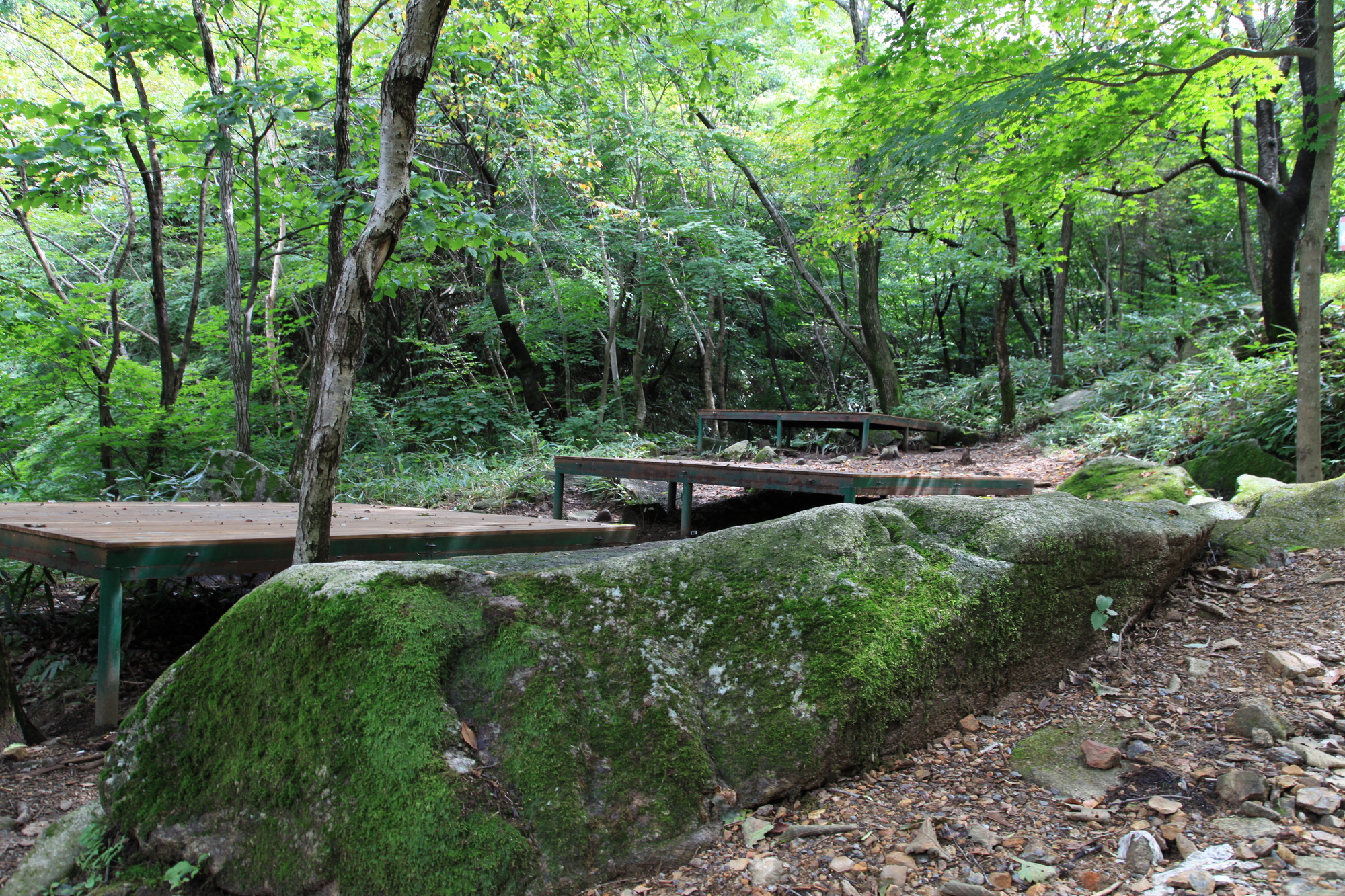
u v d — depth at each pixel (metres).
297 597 2.01
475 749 1.78
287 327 11.72
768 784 1.93
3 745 2.65
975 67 5.98
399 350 14.99
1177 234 16.14
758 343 19.33
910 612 2.21
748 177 12.73
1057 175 6.22
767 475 5.20
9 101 5.65
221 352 11.09
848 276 17.59
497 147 11.41
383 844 1.66
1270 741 1.98
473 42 7.31
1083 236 15.86
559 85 11.54
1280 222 7.50
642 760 1.88
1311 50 4.59
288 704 1.92
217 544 2.98
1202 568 3.20
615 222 12.76
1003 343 10.34
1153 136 7.05
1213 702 2.25
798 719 2.00
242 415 6.86
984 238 10.32
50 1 9.41
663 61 10.79
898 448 10.12
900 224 13.09
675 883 1.70
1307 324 4.55
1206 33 5.53
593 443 11.70
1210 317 10.76
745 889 1.66
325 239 7.79
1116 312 17.22
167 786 1.99
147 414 6.73
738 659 2.13
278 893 1.74
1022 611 2.42
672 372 18.33
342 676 1.87
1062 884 1.57
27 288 6.16
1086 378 11.75
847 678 2.05
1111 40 6.24
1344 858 1.52
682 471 5.68
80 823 2.04
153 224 6.77
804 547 2.34
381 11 7.40
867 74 6.35
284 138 10.07
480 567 2.34
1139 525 2.81
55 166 5.62
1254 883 1.48
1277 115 9.96
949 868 1.66
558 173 10.68
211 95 6.15
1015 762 2.05
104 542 2.75
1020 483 5.30
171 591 4.12
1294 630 2.62
